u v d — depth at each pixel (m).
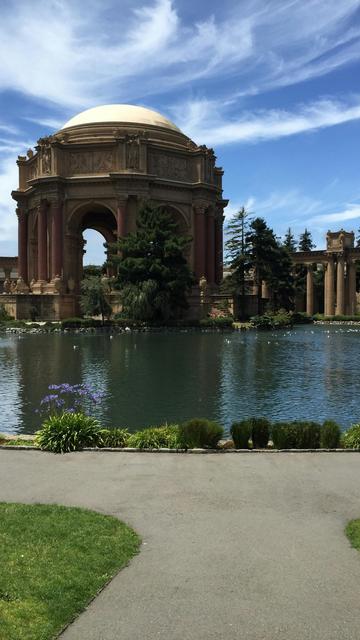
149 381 29.41
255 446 14.78
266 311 91.81
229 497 10.51
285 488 11.06
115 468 12.53
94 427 15.01
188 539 8.53
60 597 6.70
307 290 114.75
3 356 40.44
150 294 70.94
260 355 42.62
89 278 76.44
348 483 11.39
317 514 9.61
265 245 92.06
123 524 9.01
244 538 8.57
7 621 6.12
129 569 7.55
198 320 75.56
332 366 36.19
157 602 6.74
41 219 91.94
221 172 106.94
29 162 101.69
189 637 6.04
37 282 91.88
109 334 65.12
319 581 7.23
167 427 15.44
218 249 105.19
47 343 51.69
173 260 74.38
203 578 7.31
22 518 9.12
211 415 21.59
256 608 6.59
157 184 92.25
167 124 100.19
